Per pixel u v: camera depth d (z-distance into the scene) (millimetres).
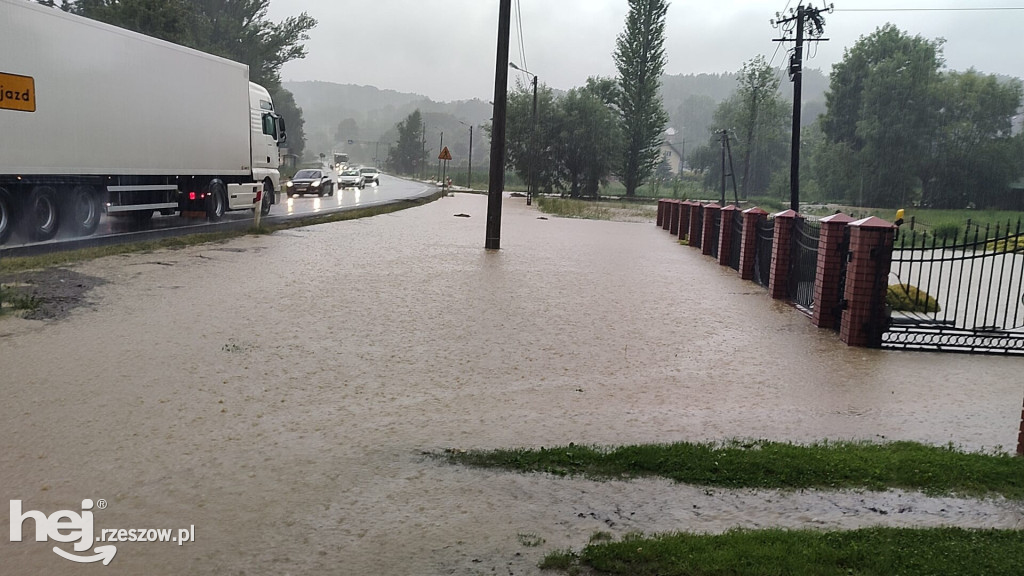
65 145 16141
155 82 19188
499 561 4070
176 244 16906
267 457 5531
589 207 48844
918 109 71250
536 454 5652
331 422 6375
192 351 8312
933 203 72375
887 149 71250
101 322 9422
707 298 13586
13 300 10031
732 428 6543
